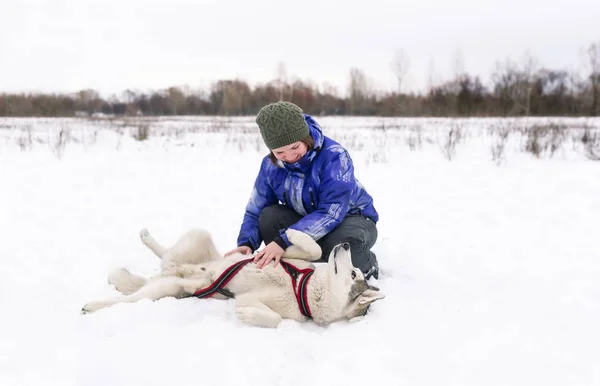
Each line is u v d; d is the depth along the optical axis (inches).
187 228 199.2
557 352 98.6
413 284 138.5
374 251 170.4
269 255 121.0
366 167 374.9
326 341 102.7
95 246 171.3
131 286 128.1
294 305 119.6
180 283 125.6
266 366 91.4
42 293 125.3
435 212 229.6
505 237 187.5
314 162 126.5
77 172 340.5
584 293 132.0
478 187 292.8
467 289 135.0
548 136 510.9
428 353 97.8
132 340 98.7
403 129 698.2
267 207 140.2
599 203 243.0
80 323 107.0
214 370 89.0
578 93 1268.5
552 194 267.4
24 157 404.2
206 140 575.5
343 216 126.6
